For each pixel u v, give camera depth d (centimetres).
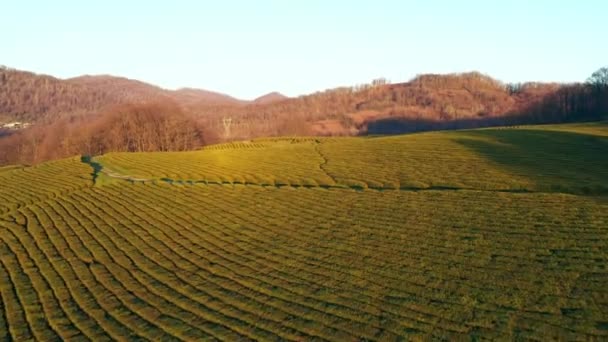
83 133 13850
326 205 4181
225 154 7519
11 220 4384
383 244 3095
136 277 2947
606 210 3253
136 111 14062
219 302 2497
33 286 2914
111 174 6200
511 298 2206
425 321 2097
